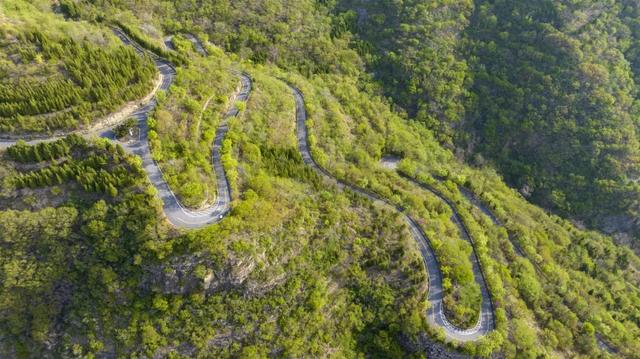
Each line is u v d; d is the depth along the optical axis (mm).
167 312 90625
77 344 90938
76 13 128375
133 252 90188
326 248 103125
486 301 111062
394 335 105188
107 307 90750
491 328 106125
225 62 137375
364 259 106812
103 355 91062
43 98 96438
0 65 95312
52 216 87688
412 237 115938
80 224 90188
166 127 105375
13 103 94625
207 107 116438
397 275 107375
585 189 170750
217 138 113312
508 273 117938
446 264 111312
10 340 93438
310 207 106812
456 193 137750
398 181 134000
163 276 89062
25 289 90812
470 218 129250
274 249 95938
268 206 99438
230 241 91125
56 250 89688
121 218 89812
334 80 165125
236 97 127250
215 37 153125
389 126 155125
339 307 103438
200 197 97000
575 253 142500
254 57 155625
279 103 132500
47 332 92000
